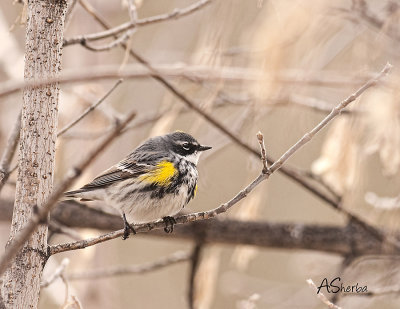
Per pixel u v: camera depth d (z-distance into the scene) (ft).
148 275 63.67
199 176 43.47
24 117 23.27
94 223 42.86
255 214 39.27
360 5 37.04
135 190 35.06
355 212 40.19
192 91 38.29
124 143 51.72
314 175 38.91
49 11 23.81
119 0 57.62
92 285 49.62
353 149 35.96
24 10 25.90
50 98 23.34
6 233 47.26
